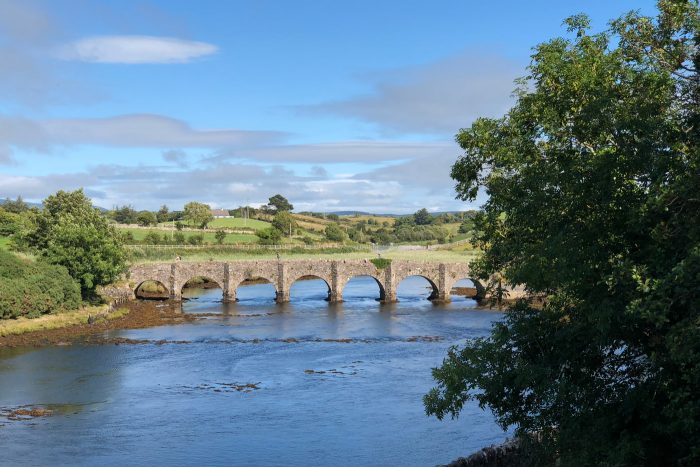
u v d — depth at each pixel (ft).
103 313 260.42
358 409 137.28
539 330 79.51
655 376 68.90
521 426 78.84
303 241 559.38
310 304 317.01
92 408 138.10
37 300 237.25
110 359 186.60
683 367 61.05
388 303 321.32
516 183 78.89
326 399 145.07
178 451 112.98
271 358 188.85
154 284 374.84
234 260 333.83
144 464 107.14
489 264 90.68
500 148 80.38
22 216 416.87
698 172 57.06
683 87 66.64
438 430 123.75
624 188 64.69
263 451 113.09
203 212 590.55
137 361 184.14
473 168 87.56
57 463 107.24
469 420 129.90
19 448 113.91
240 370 173.27
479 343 84.74
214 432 122.93
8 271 241.35
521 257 83.41
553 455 78.02
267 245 459.32
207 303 320.29
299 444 116.47
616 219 65.16
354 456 110.73
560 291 78.38
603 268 65.05
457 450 113.29
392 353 195.72
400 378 163.84
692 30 67.00
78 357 189.06
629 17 72.18
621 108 66.54
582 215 67.62
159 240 453.58
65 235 269.44
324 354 194.39
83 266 266.98
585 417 70.03
